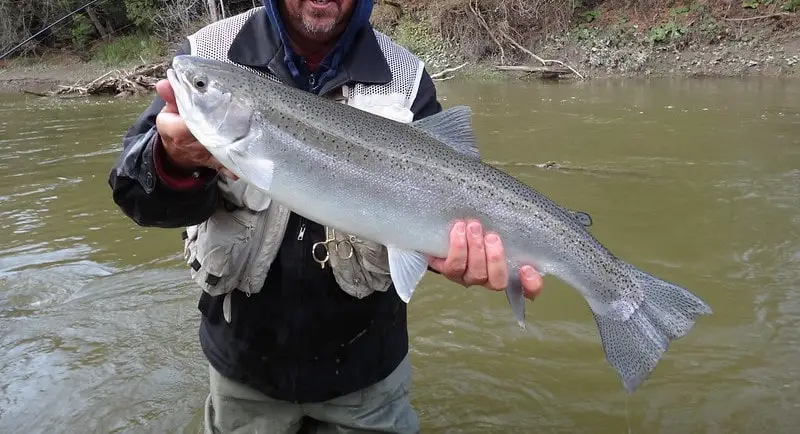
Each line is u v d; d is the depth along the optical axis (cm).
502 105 476
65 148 373
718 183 260
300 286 95
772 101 438
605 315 96
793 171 270
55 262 204
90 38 994
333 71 97
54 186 289
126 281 192
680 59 618
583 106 457
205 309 103
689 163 291
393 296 104
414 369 146
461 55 717
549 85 596
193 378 145
